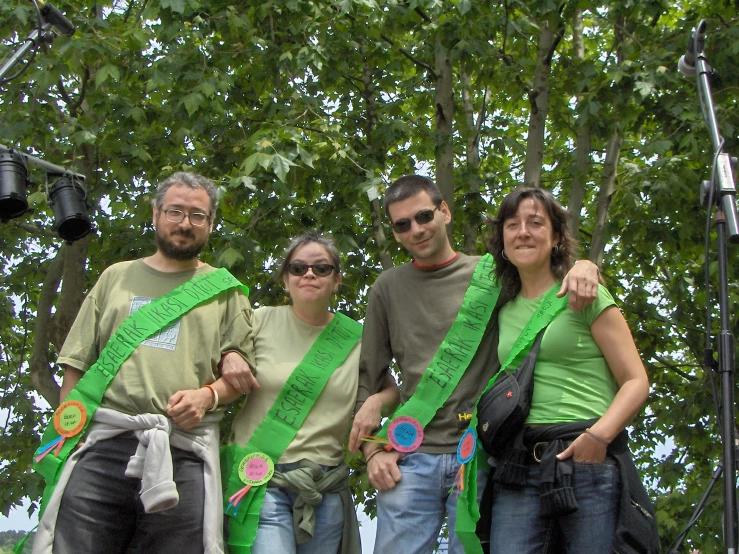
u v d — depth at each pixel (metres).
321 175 6.73
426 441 3.14
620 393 2.74
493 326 3.26
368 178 6.39
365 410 3.29
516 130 8.73
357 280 7.35
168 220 3.28
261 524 3.18
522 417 2.77
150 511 2.86
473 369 3.20
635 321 8.17
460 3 6.10
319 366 3.45
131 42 6.13
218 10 6.67
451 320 3.26
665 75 6.05
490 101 8.30
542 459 2.73
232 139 6.69
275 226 6.78
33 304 8.94
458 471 3.02
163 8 6.13
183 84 6.24
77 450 3.01
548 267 3.06
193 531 3.00
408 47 7.46
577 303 2.79
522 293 3.14
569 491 2.64
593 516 2.67
